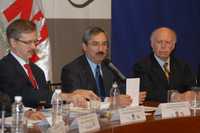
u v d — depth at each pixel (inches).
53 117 120.5
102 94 167.2
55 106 132.6
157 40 180.7
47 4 209.6
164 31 180.9
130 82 149.6
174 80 181.9
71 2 215.8
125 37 231.9
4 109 128.1
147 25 238.4
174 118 130.9
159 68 180.9
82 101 142.7
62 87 165.9
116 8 228.5
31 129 113.1
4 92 149.3
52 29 211.9
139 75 179.9
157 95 177.2
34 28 153.6
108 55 227.3
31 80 154.1
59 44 214.2
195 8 252.1
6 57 153.1
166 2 243.6
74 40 217.6
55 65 213.5
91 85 165.3
